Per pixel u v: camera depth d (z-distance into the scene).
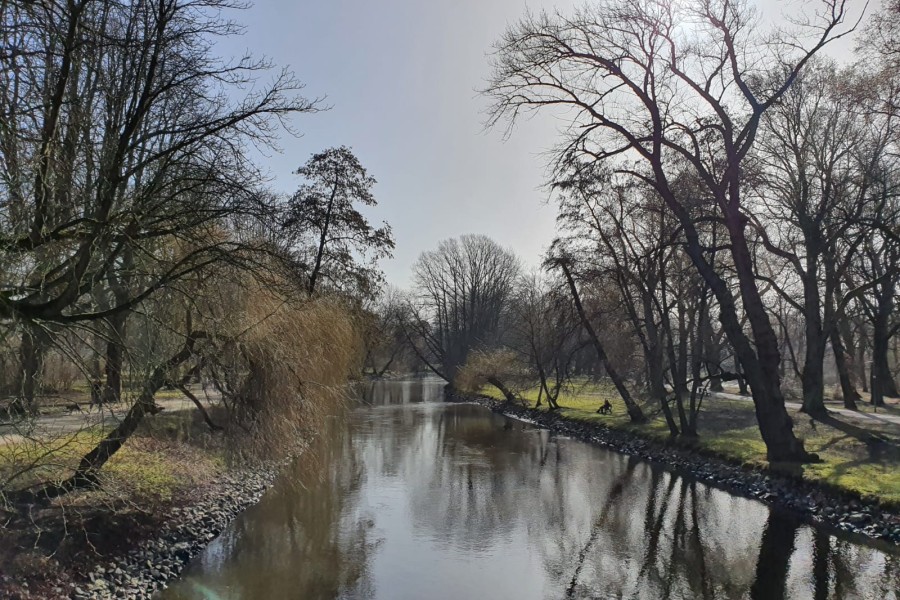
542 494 19.00
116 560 11.07
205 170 11.49
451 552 13.59
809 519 15.34
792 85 26.22
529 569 12.56
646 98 20.05
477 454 26.11
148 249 12.60
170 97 12.12
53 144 9.70
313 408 16.09
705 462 21.98
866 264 38.03
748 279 19.48
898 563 12.19
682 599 11.00
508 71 20.75
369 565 12.62
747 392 50.62
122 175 11.00
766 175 26.95
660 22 19.70
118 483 13.57
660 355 28.58
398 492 19.03
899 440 21.20
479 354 54.94
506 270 79.62
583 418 34.81
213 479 17.08
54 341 9.67
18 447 10.98
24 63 9.69
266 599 10.74
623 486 20.08
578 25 20.05
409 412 43.38
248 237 14.12
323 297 21.08
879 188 26.86
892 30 17.83
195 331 13.45
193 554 12.63
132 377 12.48
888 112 18.55
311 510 16.64
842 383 33.88
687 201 23.22
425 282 78.69
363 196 32.06
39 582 9.48
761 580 11.73
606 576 12.16
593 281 31.64
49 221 10.45
